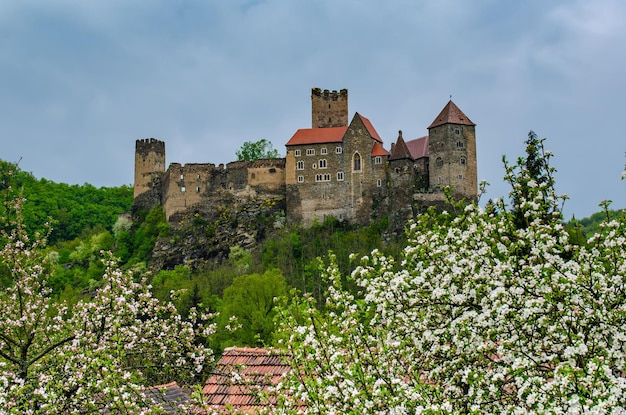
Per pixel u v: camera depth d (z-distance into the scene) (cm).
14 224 2497
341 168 14238
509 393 1623
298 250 13300
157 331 2328
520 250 1850
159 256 14600
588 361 1453
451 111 13800
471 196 13650
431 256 1855
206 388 2625
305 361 1722
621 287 1662
